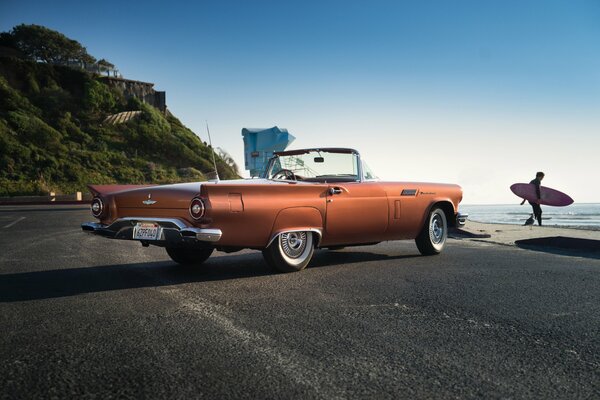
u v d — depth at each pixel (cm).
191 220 409
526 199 1128
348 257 584
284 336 257
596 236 800
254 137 5484
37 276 444
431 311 313
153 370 208
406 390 189
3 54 7106
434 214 600
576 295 363
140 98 7381
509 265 512
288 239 460
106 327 274
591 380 201
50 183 4906
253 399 179
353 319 292
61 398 181
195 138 7175
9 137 5297
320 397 182
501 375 205
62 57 7875
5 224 1185
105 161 5650
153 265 516
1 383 195
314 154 558
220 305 327
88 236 852
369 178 551
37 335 259
